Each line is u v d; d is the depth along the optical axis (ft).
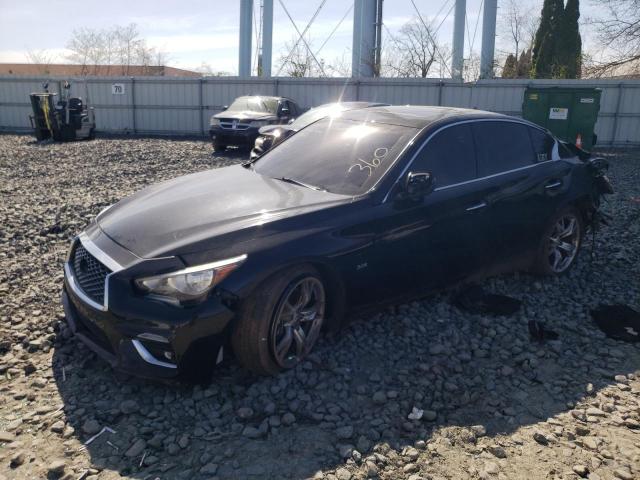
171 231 11.37
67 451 9.37
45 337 12.95
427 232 13.56
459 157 14.84
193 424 10.21
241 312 10.71
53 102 65.87
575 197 17.48
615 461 9.59
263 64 102.53
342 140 14.96
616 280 18.17
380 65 96.17
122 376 11.60
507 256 16.06
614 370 12.66
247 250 10.76
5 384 11.25
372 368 12.28
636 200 31.17
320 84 77.41
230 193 13.00
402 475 9.09
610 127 69.92
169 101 82.07
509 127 16.60
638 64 49.06
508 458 9.61
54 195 30.76
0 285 16.08
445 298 15.98
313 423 10.37
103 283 10.97
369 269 12.50
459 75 95.76
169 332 10.19
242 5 104.78
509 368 12.44
